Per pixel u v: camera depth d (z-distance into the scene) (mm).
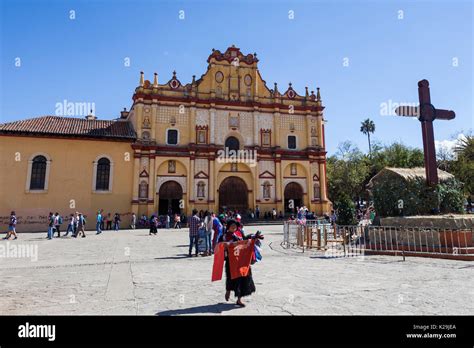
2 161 30438
